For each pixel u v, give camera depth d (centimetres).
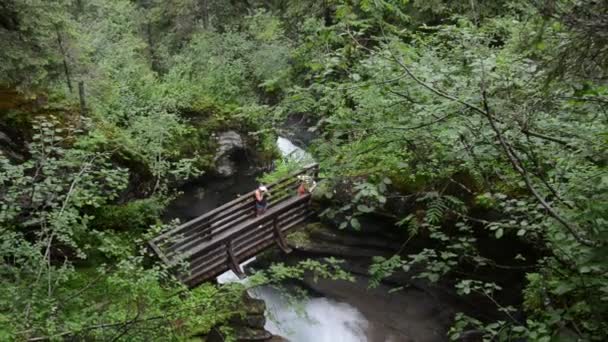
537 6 299
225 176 1688
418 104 431
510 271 942
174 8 2477
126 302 571
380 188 429
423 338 1017
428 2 1207
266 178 1509
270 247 1174
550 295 489
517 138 405
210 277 1071
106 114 1365
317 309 1163
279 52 1884
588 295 366
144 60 2241
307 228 1232
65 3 1027
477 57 434
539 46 320
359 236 1143
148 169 1262
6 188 719
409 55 456
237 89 1938
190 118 1681
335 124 468
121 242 1029
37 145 631
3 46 834
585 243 333
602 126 388
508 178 478
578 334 367
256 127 1762
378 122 439
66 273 580
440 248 1008
